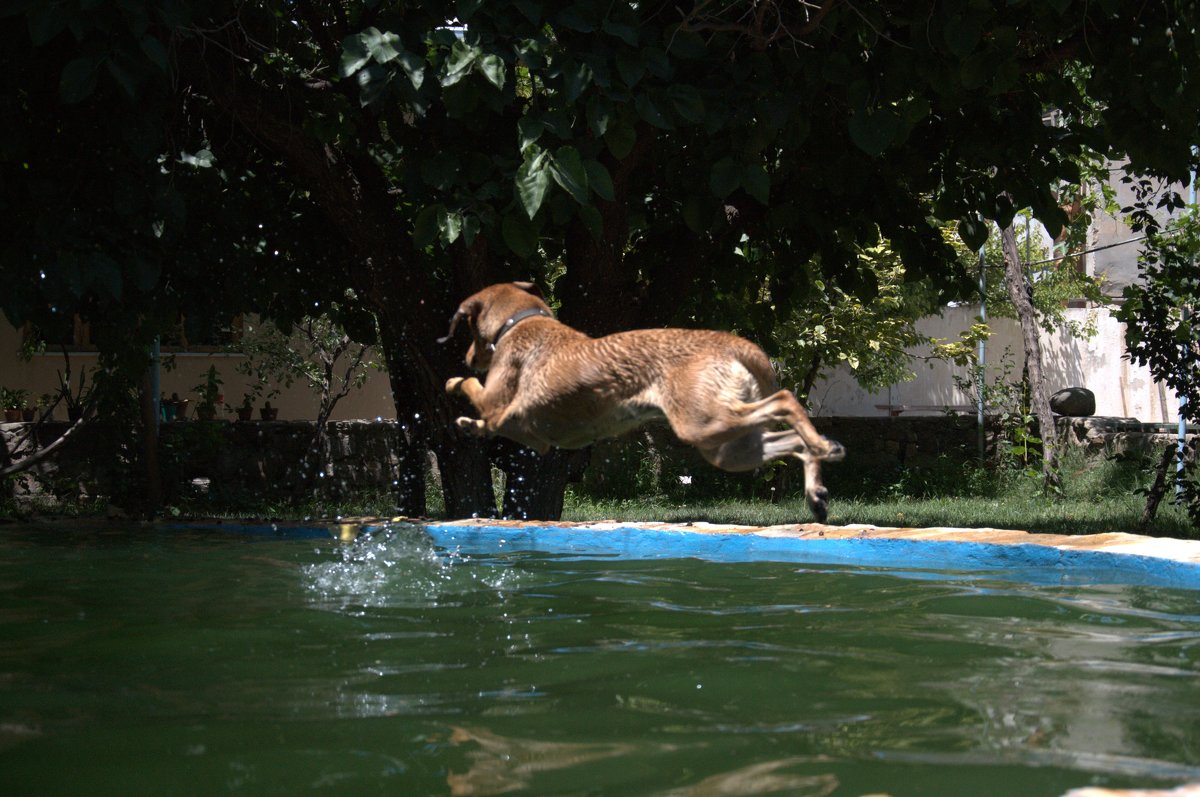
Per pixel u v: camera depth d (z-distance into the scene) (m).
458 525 8.05
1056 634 3.99
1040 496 15.59
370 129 8.93
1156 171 8.34
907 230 10.16
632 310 9.54
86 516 10.80
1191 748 2.50
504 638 4.02
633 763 2.44
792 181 9.58
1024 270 17.73
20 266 7.26
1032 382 16.45
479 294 5.93
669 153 9.67
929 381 21.48
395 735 2.72
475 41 6.56
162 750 2.61
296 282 10.38
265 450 15.52
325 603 4.88
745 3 7.50
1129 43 7.37
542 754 2.53
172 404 15.41
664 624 4.29
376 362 16.91
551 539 7.55
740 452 4.88
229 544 7.39
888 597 4.91
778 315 10.88
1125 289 10.84
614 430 5.18
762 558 6.48
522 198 6.53
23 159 7.72
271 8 8.26
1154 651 3.68
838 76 7.22
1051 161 8.99
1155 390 19.73
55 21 5.92
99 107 7.08
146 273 7.38
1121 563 5.67
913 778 2.28
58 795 2.28
